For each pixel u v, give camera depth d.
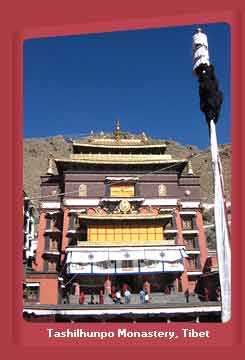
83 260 47.41
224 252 12.74
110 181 58.75
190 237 59.47
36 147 154.62
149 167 60.09
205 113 13.42
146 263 47.94
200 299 45.22
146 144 62.22
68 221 56.50
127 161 59.19
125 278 49.28
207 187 83.44
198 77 13.59
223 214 12.92
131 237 51.56
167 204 58.72
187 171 64.81
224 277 12.80
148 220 51.97
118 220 51.72
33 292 44.22
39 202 62.38
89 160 58.41
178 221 58.06
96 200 57.66
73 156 58.56
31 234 63.41
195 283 55.38
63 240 55.41
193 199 61.19
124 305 37.09
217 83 13.45
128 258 47.91
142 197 58.25
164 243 49.19
